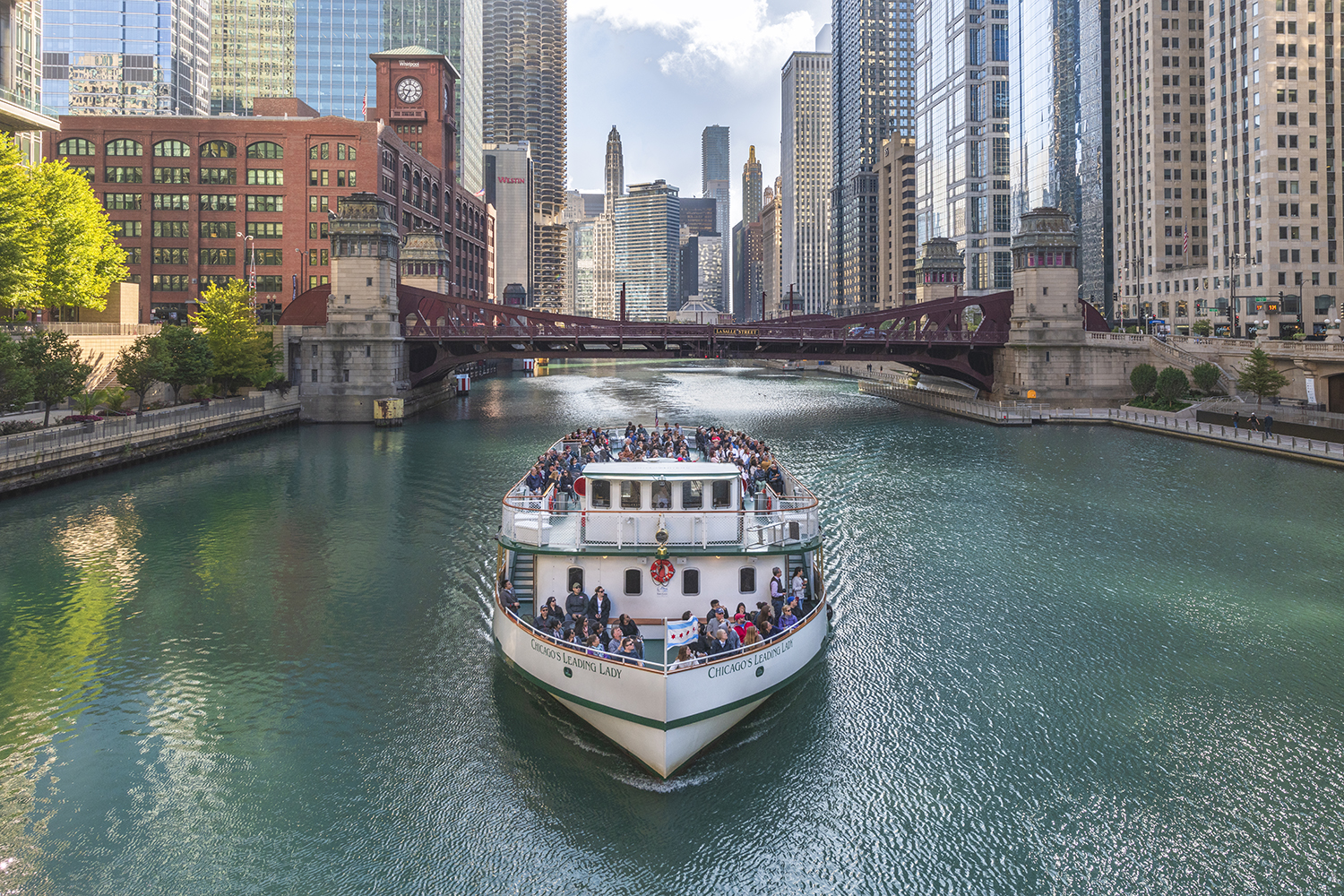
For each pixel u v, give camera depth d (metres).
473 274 186.25
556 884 16.20
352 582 33.22
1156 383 86.50
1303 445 61.78
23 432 53.78
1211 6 130.00
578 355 93.81
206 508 45.88
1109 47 160.12
